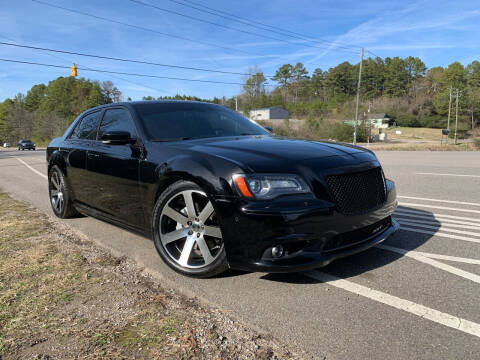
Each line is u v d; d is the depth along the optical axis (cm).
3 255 319
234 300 235
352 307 224
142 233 318
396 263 292
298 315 215
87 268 290
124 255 321
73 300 235
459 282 256
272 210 226
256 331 199
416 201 550
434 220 431
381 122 10519
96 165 365
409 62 13300
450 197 580
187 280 266
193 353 179
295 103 13125
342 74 13250
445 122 9969
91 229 411
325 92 13800
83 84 10331
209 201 257
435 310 218
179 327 203
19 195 670
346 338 191
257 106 11006
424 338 190
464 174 874
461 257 304
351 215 247
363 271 277
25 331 199
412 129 9931
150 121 338
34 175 1072
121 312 219
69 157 422
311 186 238
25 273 279
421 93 11725
